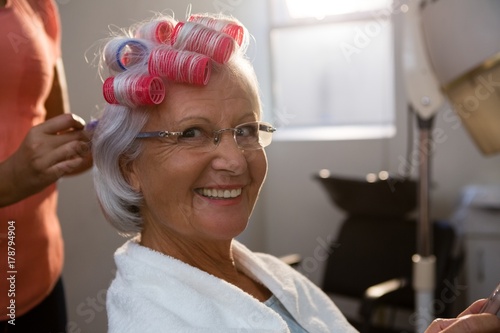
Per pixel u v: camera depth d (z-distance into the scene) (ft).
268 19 11.85
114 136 3.54
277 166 11.94
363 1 11.47
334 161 11.62
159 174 3.52
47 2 5.12
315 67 11.94
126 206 3.72
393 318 10.88
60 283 5.38
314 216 11.84
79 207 8.14
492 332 2.99
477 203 9.47
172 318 3.31
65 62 7.76
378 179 9.34
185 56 3.37
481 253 9.29
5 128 4.59
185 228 3.59
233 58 3.61
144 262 3.56
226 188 3.58
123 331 3.32
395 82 11.10
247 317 3.53
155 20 3.72
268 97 11.80
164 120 3.48
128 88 3.36
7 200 4.29
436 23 6.22
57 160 4.06
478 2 5.88
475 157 10.73
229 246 4.00
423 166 7.09
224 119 3.53
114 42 3.56
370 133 11.57
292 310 4.09
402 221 9.73
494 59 5.92
